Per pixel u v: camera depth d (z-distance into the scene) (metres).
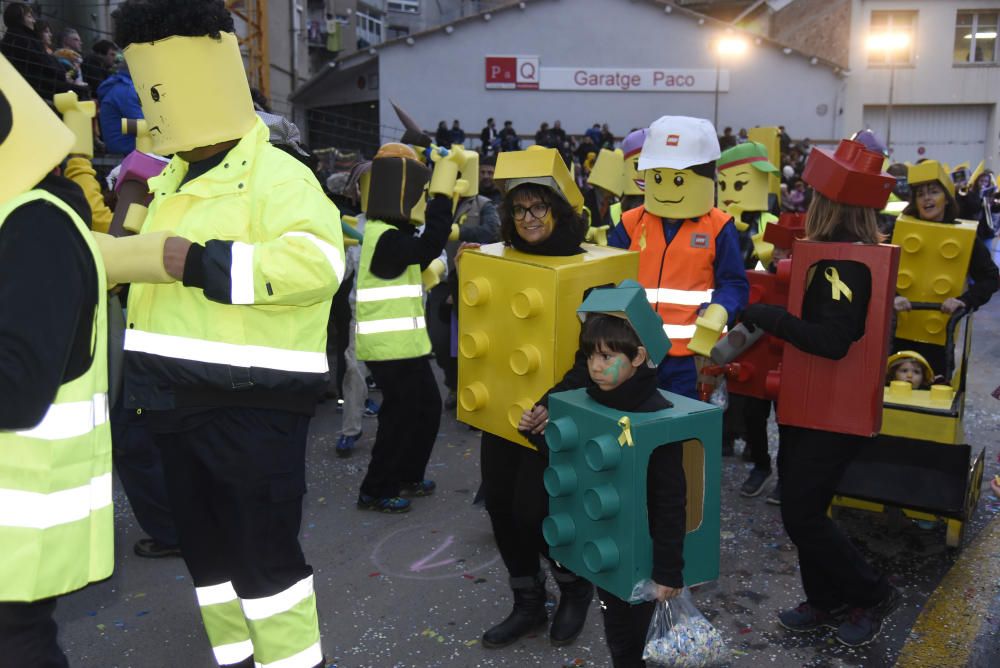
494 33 27.11
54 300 1.73
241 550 2.39
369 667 3.10
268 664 2.43
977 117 29.42
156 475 3.86
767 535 4.29
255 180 2.33
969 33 28.73
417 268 4.48
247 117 2.40
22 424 1.69
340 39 32.06
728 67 27.47
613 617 2.57
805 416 3.09
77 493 1.86
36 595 1.79
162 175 2.53
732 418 4.91
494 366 3.04
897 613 3.51
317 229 2.29
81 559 1.88
